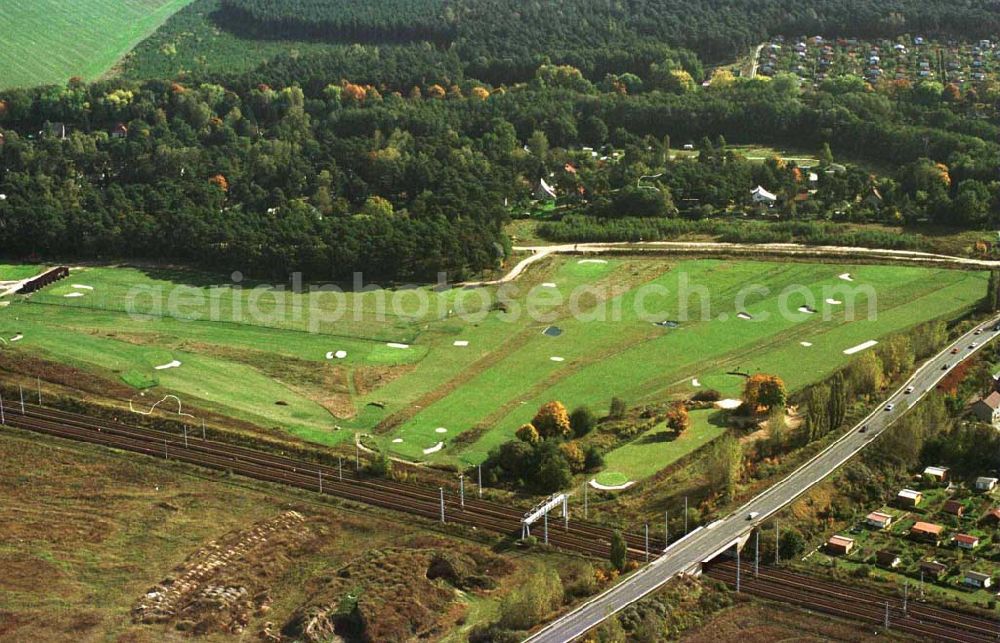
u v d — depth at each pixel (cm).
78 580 18850
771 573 18850
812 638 17250
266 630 17575
